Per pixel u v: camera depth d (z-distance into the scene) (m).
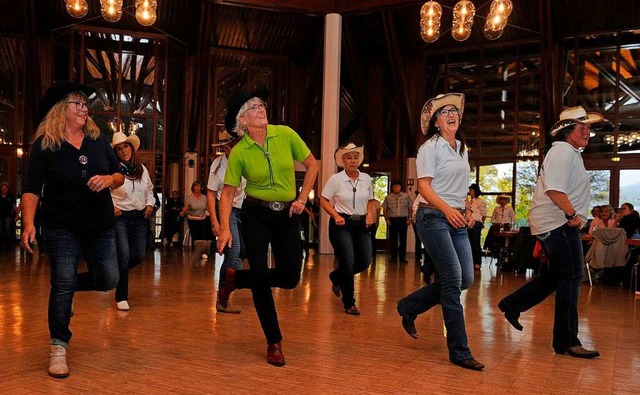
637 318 5.55
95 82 15.16
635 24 13.30
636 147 13.50
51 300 3.18
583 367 3.51
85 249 3.40
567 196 3.79
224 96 16.42
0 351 3.58
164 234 15.33
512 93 14.88
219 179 5.03
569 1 13.35
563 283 3.83
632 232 9.70
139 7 8.79
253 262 3.46
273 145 3.48
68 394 2.77
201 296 6.12
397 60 15.15
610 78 13.80
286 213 3.51
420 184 3.60
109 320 4.66
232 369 3.28
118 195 5.08
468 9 8.91
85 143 3.33
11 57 14.90
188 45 15.80
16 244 14.52
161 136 15.67
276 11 14.84
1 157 14.96
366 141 16.70
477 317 5.21
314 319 4.93
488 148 15.12
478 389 3.00
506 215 11.98
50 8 14.36
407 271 9.93
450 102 3.72
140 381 3.01
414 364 3.48
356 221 5.33
